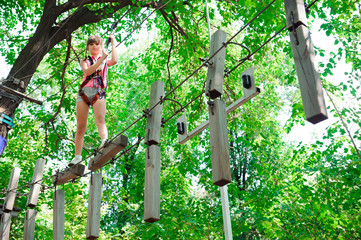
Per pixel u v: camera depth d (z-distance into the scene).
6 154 13.12
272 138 16.14
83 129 5.04
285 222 10.87
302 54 2.71
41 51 9.06
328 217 9.95
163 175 15.03
